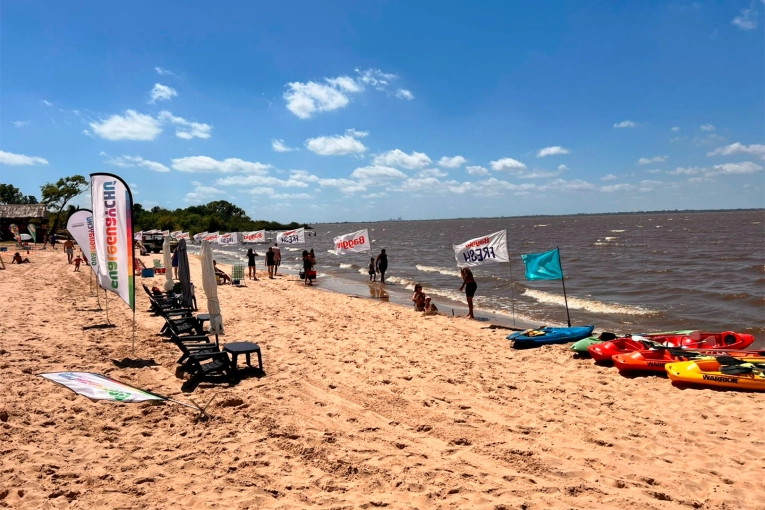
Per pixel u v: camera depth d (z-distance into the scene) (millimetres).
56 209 67312
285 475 5289
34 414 6699
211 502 4715
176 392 7750
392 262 41750
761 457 5723
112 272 9516
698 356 9156
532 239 75500
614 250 48875
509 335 11438
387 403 7527
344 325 13516
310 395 7828
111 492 4852
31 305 15125
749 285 23188
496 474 5316
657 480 5199
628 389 8211
